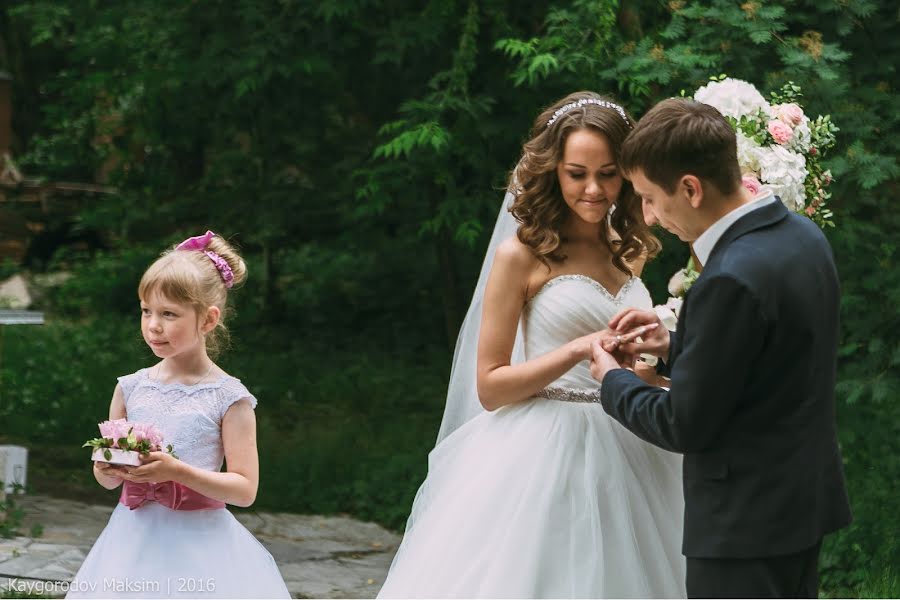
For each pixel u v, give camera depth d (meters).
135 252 14.29
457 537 3.16
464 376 3.68
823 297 2.56
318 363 11.08
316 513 7.37
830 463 2.62
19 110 17.14
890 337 6.80
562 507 3.10
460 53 8.69
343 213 11.05
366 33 9.62
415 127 8.45
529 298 3.30
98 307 13.64
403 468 7.85
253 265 14.21
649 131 2.62
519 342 3.48
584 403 3.26
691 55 6.84
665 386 3.43
